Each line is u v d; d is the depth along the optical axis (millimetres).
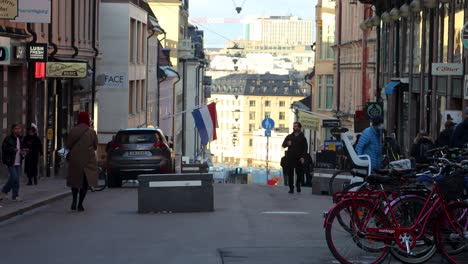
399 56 46219
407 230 11711
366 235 11664
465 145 14883
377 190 11836
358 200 11695
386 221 11734
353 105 61469
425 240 11797
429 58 38219
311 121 65562
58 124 43562
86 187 21297
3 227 17906
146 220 18672
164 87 84750
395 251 11727
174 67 96562
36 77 36438
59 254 13641
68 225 17922
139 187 20391
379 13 50625
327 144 47688
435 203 11766
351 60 62625
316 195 28250
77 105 49156
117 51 58969
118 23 58938
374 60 54969
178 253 13531
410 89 43031
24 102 35688
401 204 11789
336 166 36531
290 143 28969
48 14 29703
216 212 20469
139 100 66812
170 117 83062
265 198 26078
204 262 12609
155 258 13062
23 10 29625
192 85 109125
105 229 17016
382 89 50062
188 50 99438
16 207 21062
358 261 11688
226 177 106938
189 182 20469
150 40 74125
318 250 13664
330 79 72562
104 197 26797
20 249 14297
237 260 12719
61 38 43594
